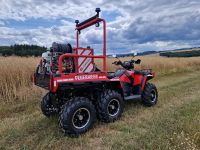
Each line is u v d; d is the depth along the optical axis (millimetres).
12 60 8891
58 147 3648
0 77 7207
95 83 4562
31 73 8047
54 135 4098
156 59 18078
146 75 6047
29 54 12305
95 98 4828
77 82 4145
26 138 4000
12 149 3613
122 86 5266
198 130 3840
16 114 5660
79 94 4711
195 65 22609
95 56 4465
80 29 5090
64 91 4496
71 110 3963
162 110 5547
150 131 4078
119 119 4930
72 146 3707
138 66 15016
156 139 3703
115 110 4895
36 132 4270
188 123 4254
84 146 3701
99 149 3584
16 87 7676
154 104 6133
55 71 4121
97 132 4230
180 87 8898
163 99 6758
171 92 7770
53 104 4828
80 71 4406
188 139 3539
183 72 16844
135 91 5934
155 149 3375
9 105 6434
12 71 7656
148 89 5949
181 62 20391
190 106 5719
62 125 3953
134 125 4535
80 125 4184
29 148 3611
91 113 4270
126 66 6066
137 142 3701
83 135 4109
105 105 4594
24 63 8562
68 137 4035
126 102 6465
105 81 4676
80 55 4227
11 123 4809
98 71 4742
